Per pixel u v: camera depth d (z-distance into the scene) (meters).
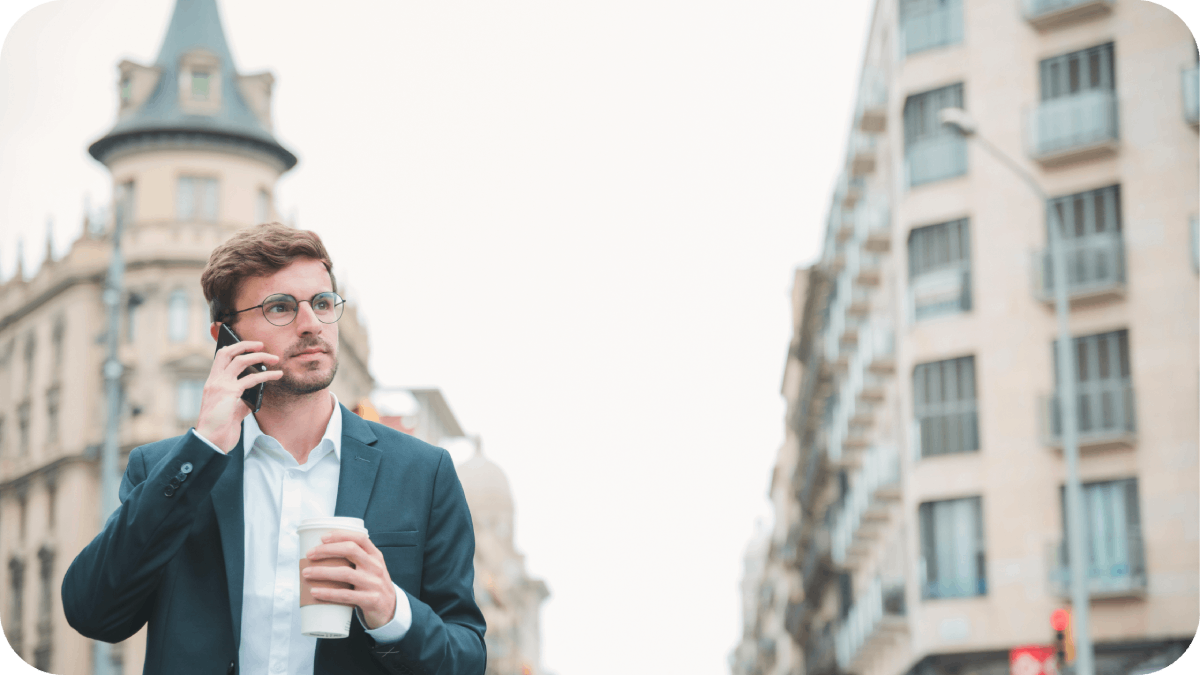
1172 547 27.97
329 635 3.04
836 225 46.00
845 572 48.38
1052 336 30.00
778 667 83.56
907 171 32.44
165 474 3.10
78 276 48.69
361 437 3.46
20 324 51.34
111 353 26.75
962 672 30.31
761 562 133.62
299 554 3.06
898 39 32.97
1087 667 21.39
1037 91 30.69
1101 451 29.08
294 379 3.32
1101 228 29.62
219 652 3.21
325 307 3.40
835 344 47.94
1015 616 29.45
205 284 3.38
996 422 30.38
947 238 31.69
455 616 3.40
